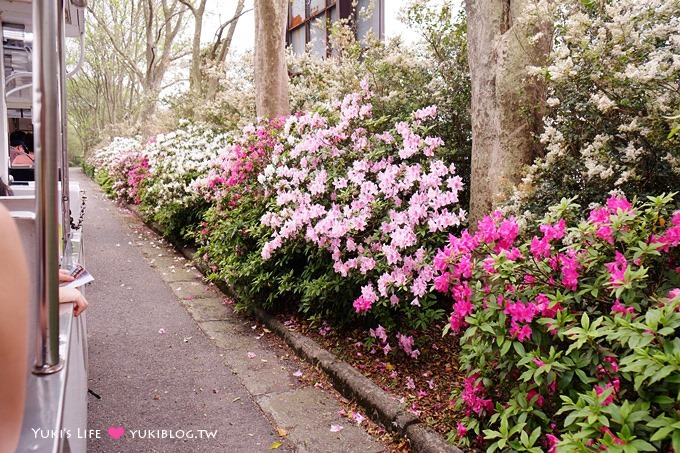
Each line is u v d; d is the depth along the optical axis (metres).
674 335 1.86
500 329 2.40
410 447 2.92
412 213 3.84
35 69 1.24
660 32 3.07
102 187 19.33
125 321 5.20
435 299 4.01
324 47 14.13
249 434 3.13
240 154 5.75
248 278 5.14
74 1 2.66
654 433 1.68
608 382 2.07
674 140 2.90
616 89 3.26
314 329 4.68
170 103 16.39
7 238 0.95
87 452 2.87
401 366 3.89
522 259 2.46
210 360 4.25
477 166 4.04
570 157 3.48
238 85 12.55
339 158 4.80
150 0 20.12
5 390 0.91
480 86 4.00
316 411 3.39
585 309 2.42
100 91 40.38
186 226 8.68
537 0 3.64
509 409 2.35
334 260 4.32
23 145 6.92
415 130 4.43
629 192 3.22
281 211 4.60
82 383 2.18
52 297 1.29
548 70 3.23
